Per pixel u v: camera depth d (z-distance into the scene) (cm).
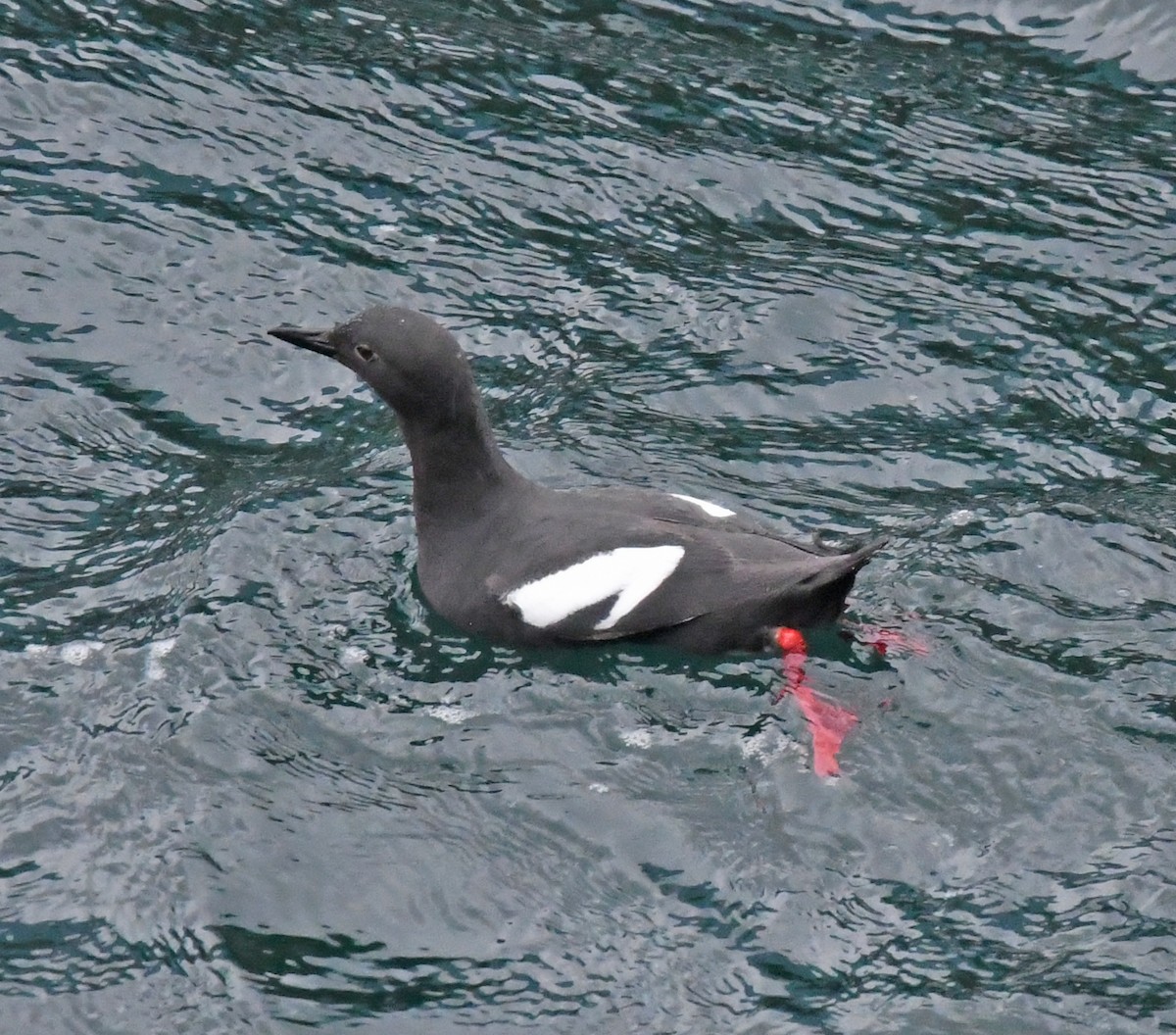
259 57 1905
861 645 1230
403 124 1842
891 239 1741
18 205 1722
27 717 1211
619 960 1032
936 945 1032
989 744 1150
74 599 1335
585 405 1569
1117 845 1084
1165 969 1011
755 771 1138
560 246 1733
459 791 1139
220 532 1383
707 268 1714
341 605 1299
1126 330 1639
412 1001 1012
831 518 1423
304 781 1149
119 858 1098
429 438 1265
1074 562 1341
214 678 1230
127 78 1866
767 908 1055
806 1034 988
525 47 1942
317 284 1680
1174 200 1766
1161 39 1922
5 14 1930
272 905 1068
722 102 1881
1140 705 1179
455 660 1245
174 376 1592
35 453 1505
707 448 1521
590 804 1123
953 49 1939
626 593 1218
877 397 1583
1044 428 1541
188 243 1706
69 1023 1005
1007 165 1811
